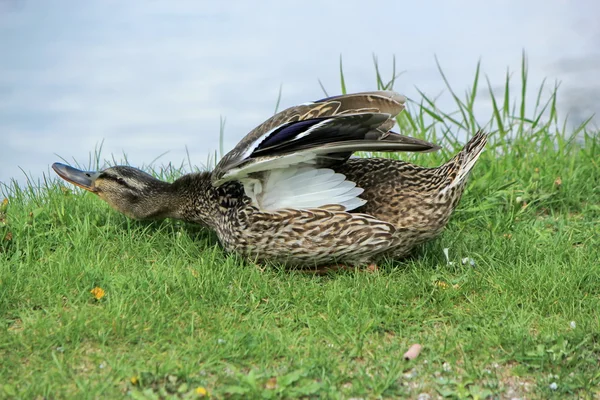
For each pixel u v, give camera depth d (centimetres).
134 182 1183
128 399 763
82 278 1002
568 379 820
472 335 890
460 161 1017
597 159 1451
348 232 1005
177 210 1173
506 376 831
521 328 899
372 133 975
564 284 994
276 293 992
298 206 1015
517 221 1234
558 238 1150
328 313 932
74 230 1170
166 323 904
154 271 1030
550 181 1344
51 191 1297
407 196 1019
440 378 817
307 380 791
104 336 864
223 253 1112
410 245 1044
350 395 786
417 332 909
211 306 957
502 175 1359
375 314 936
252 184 1020
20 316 919
